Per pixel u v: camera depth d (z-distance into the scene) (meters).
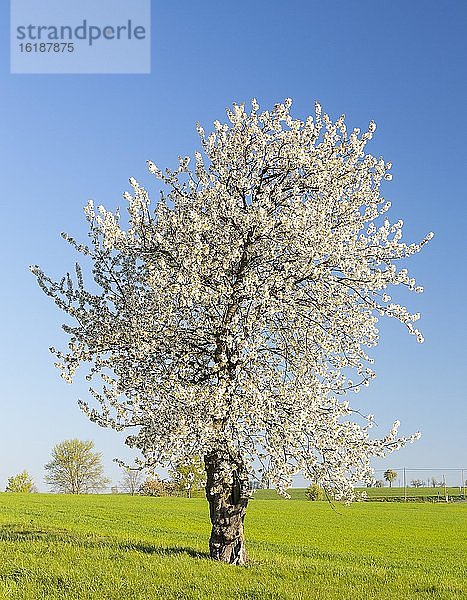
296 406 18.62
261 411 18.09
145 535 33.81
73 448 92.12
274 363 19.95
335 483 18.69
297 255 19.59
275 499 89.88
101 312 21.27
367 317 20.08
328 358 20.47
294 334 20.34
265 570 19.02
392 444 19.08
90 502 62.88
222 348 19.41
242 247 20.02
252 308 19.11
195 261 18.91
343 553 30.83
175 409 18.52
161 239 19.80
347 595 16.83
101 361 20.41
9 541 24.14
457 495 99.31
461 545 40.16
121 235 20.06
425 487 107.00
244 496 19.39
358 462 18.75
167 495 91.44
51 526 34.19
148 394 18.94
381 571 22.08
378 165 21.12
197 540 32.06
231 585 16.94
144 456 18.84
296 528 48.19
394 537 44.28
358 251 20.31
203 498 78.62
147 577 17.47
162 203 21.00
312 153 20.91
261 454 18.36
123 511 52.47
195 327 19.31
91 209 21.36
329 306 19.81
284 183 21.16
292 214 19.41
